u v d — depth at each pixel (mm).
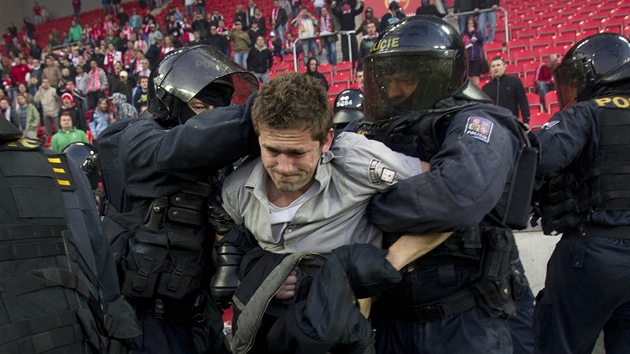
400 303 2148
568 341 2967
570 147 2750
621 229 2775
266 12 20047
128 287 2309
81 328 1586
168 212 2305
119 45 18328
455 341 2064
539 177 2756
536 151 2016
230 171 2494
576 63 3084
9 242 1502
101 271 1854
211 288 2055
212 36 16156
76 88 15500
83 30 22625
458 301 2082
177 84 2332
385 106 2141
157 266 2314
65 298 1569
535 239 4281
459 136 1842
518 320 3381
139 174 2225
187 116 2404
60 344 1516
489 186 1774
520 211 1970
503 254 2014
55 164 1747
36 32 26219
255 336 1802
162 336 2393
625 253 2748
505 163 1845
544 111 10258
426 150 2027
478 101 2121
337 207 1842
